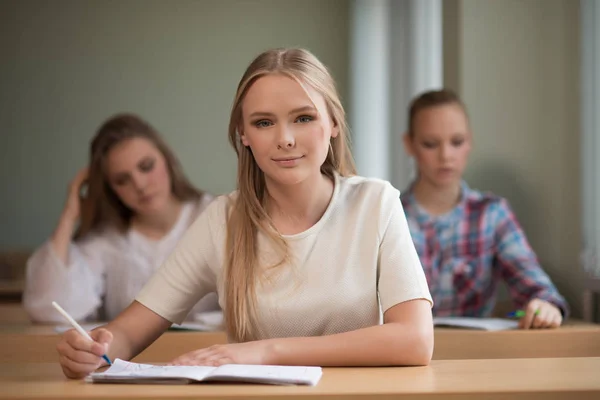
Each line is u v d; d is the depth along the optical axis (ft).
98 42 17.94
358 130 17.33
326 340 4.33
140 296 5.13
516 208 9.75
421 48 14.40
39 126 17.78
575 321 8.27
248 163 4.98
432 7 13.80
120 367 4.13
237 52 18.16
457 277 8.78
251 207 4.96
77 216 8.94
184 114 18.06
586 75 9.12
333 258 4.87
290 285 4.85
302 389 3.51
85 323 8.49
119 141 8.70
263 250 4.94
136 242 8.94
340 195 5.02
